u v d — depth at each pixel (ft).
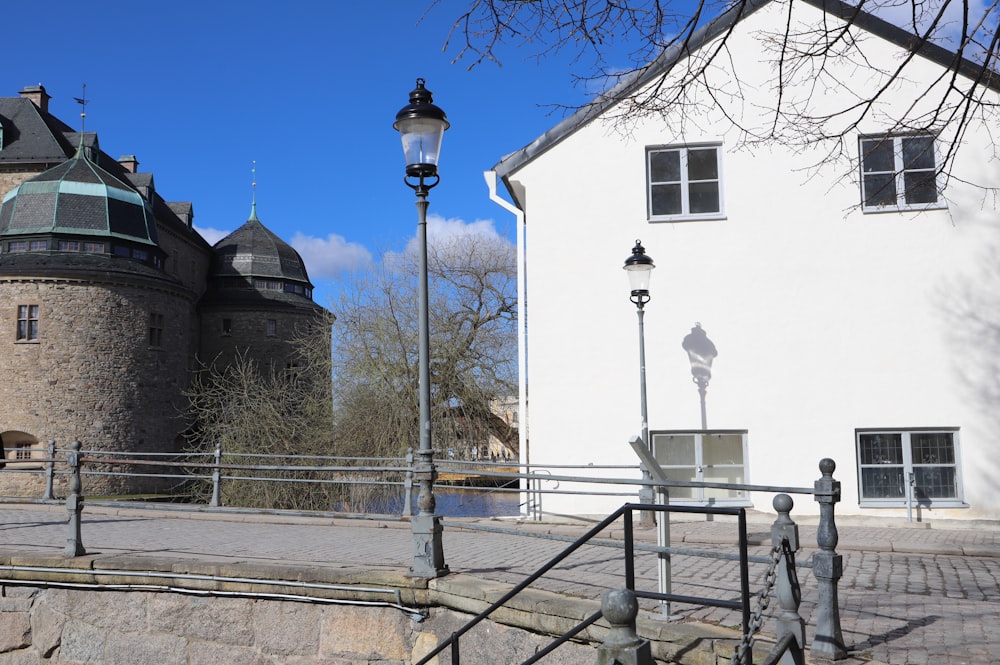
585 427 46.32
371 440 86.22
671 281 46.26
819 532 17.85
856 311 44.70
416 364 90.99
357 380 89.92
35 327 135.85
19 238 139.85
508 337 102.63
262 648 27.71
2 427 133.39
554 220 47.50
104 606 29.89
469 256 115.75
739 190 46.01
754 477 44.70
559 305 47.09
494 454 103.40
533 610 21.90
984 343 43.47
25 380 134.31
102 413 137.69
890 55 44.06
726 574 27.27
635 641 10.10
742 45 45.60
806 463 44.39
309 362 97.96
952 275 44.06
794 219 45.55
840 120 44.55
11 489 132.77
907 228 44.55
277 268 190.29
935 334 44.06
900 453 44.16
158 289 146.72
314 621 27.07
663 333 46.11
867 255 44.83
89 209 141.90
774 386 45.01
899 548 34.96
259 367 183.52
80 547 30.91
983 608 23.00
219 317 183.32
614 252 46.88
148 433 143.64
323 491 76.79
